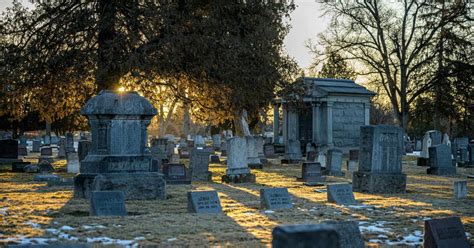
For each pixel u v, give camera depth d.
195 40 29.91
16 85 30.48
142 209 15.46
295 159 43.03
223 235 11.21
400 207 16.44
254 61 32.94
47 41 30.69
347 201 17.47
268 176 29.78
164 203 16.89
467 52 50.12
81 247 7.06
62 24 29.70
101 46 29.95
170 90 34.22
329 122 54.88
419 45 52.38
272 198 16.00
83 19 29.16
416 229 12.38
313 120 55.53
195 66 30.91
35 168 30.70
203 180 27.03
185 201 17.45
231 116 34.53
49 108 33.50
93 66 29.17
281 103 59.03
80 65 29.11
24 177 27.12
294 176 29.78
